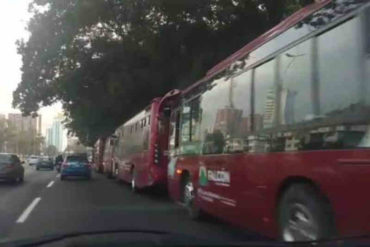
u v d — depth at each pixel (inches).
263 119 330.6
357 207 228.8
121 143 1182.9
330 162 249.6
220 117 424.5
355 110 231.3
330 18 255.4
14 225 487.8
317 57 266.4
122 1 1007.0
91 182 1227.2
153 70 1205.1
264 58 335.9
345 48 241.1
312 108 268.5
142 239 162.6
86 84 1362.0
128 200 741.3
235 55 403.2
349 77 236.7
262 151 329.1
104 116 1508.4
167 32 1069.1
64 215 559.2
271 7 1047.0
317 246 156.9
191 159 516.4
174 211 595.5
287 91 298.5
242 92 374.0
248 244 160.4
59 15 1191.6
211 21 1059.9
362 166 225.5
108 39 1239.5
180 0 975.6
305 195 277.7
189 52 1114.7
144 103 1354.6
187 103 554.6
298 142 281.6
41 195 824.3
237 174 373.4
